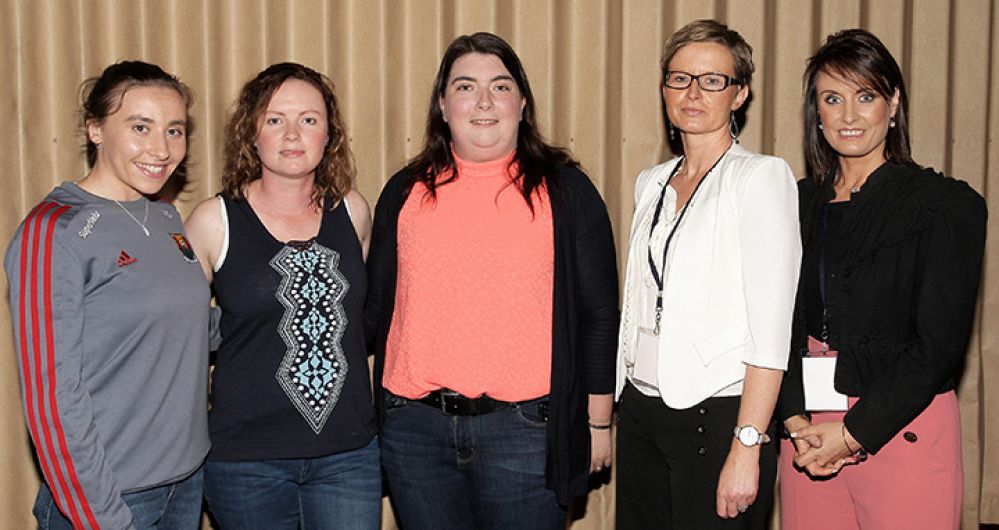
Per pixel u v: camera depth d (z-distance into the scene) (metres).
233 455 2.17
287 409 2.18
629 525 2.33
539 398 2.17
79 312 1.86
